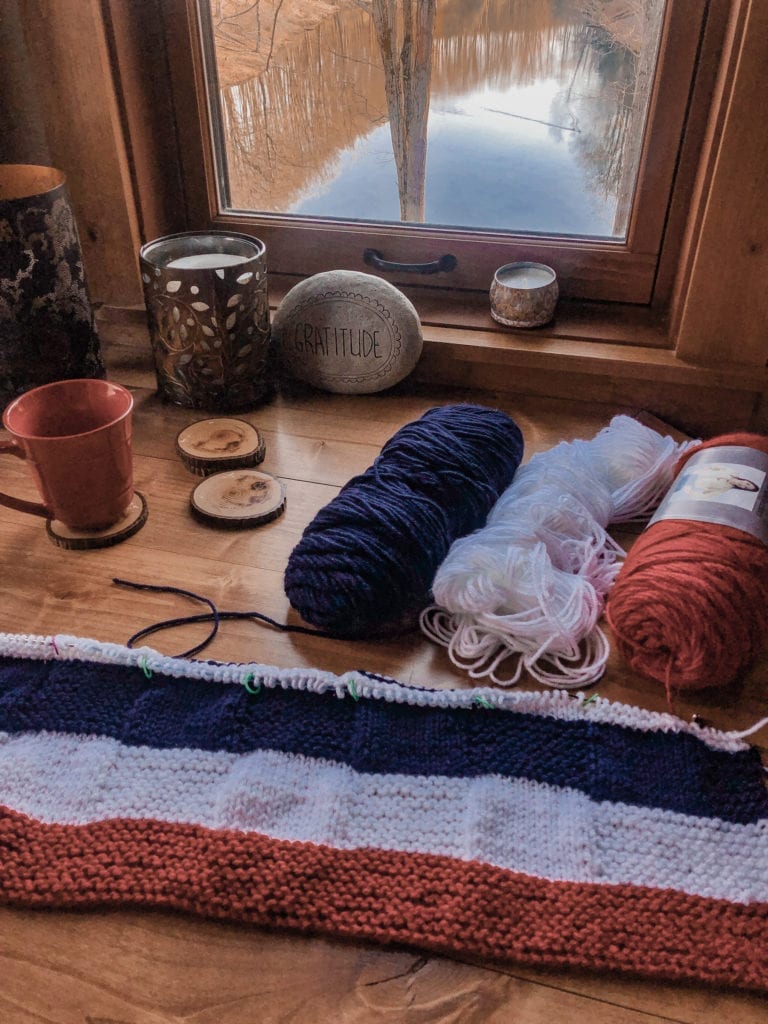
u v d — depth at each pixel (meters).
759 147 0.83
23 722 0.66
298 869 0.56
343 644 0.73
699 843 0.58
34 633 0.74
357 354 1.02
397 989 0.51
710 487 0.72
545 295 1.02
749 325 0.94
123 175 1.05
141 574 0.80
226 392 1.01
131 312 1.14
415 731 0.65
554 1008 0.50
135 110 1.04
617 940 0.53
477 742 0.64
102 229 1.09
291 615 0.76
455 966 0.52
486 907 0.54
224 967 0.52
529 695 0.67
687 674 0.66
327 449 0.97
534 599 0.71
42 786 0.61
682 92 0.92
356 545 0.71
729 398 0.99
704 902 0.55
